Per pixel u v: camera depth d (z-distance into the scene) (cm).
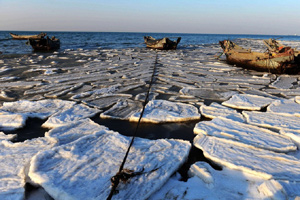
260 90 804
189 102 664
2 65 1297
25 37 3875
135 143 392
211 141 403
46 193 279
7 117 511
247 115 532
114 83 891
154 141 400
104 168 315
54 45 2338
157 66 1307
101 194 263
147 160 337
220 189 281
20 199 260
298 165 320
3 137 427
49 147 378
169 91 779
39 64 1354
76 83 885
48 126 484
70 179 288
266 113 542
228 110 568
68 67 1253
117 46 3017
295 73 1064
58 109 581
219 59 1655
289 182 273
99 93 743
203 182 294
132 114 548
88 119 500
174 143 394
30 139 437
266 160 336
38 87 816
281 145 383
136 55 1862
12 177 294
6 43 3177
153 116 529
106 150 367
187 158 364
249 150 367
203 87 845
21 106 597
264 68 1122
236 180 298
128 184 280
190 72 1160
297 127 458
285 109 567
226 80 972
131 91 777
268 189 262
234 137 410
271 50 1106
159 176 298
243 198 263
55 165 318
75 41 4231
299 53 1015
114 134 421
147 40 2809
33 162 315
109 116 538
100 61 1487
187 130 483
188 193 274
